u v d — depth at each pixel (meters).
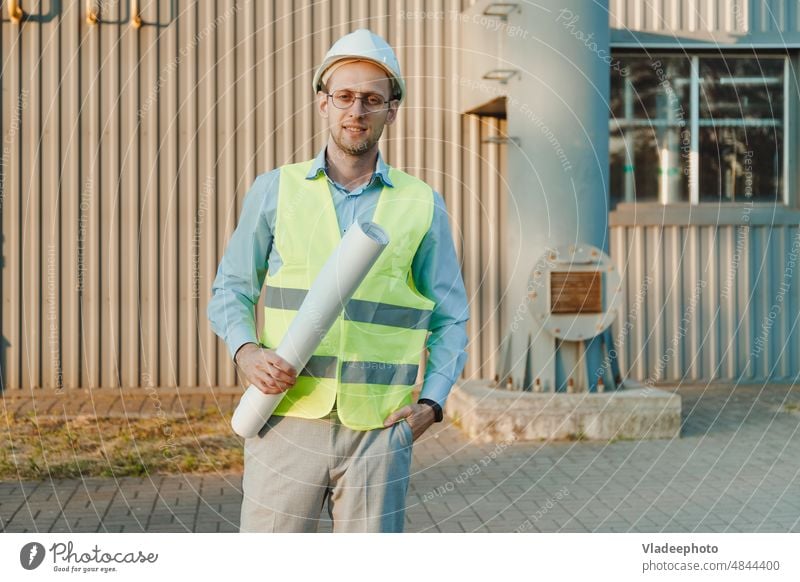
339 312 2.42
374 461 2.54
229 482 5.55
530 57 6.85
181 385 8.42
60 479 5.57
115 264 8.35
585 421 6.62
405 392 2.58
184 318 8.42
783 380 8.98
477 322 8.68
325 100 2.61
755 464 5.98
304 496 2.53
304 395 2.52
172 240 8.39
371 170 2.60
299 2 8.41
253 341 2.52
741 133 8.91
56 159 8.27
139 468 5.78
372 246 2.35
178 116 8.35
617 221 8.79
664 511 4.96
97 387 8.35
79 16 8.24
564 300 6.69
